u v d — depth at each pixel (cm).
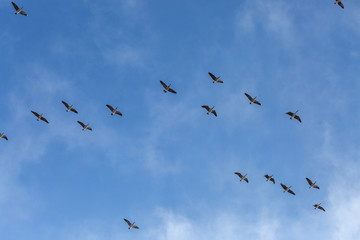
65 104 6694
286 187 6781
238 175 6931
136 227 6769
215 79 6662
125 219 6694
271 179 6800
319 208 6612
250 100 6788
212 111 6806
